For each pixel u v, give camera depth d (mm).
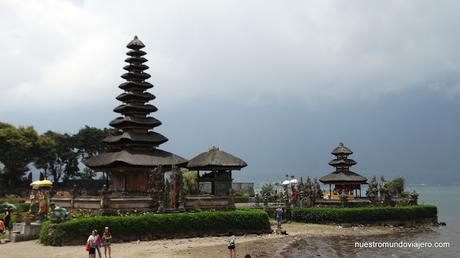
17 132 110062
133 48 70062
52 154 118312
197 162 65500
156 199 53594
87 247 35281
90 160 64750
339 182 81562
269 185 99938
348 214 68625
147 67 69188
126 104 66875
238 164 64875
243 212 56031
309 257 43250
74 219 45219
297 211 72750
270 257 42219
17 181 111062
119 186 61125
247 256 32406
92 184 115938
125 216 48156
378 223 69875
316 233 60812
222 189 64438
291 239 54469
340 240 55875
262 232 57219
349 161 84250
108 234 38156
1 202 76312
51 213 46875
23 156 109875
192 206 56281
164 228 49906
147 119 66188
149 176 56438
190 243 47844
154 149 65062
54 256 37875
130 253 41094
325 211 69562
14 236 45531
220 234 53562
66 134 128250
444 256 45188
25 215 50281
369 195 77125
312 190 78812
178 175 55656
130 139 62312
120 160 58188
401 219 71625
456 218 93500
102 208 49344
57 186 114188
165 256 40188
